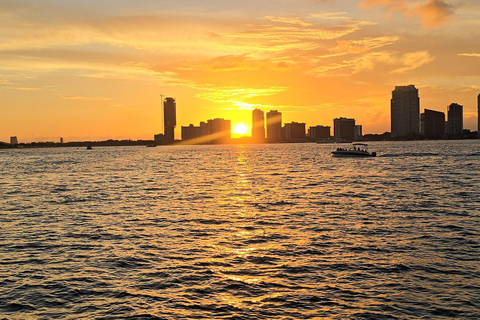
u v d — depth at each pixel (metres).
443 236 33.88
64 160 192.38
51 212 48.12
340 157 156.75
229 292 23.20
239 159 182.75
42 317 20.61
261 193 63.03
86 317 20.55
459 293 22.55
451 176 82.50
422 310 20.67
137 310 21.19
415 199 53.53
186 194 63.12
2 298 22.77
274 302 21.86
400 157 153.75
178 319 20.19
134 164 149.50
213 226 39.25
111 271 26.72
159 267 27.33
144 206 51.62
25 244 33.31
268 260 28.45
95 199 58.69
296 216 43.56
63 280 25.23
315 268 26.67
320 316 20.25
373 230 36.34
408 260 27.88
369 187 67.56
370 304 21.39
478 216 41.75
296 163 140.00
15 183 85.12
